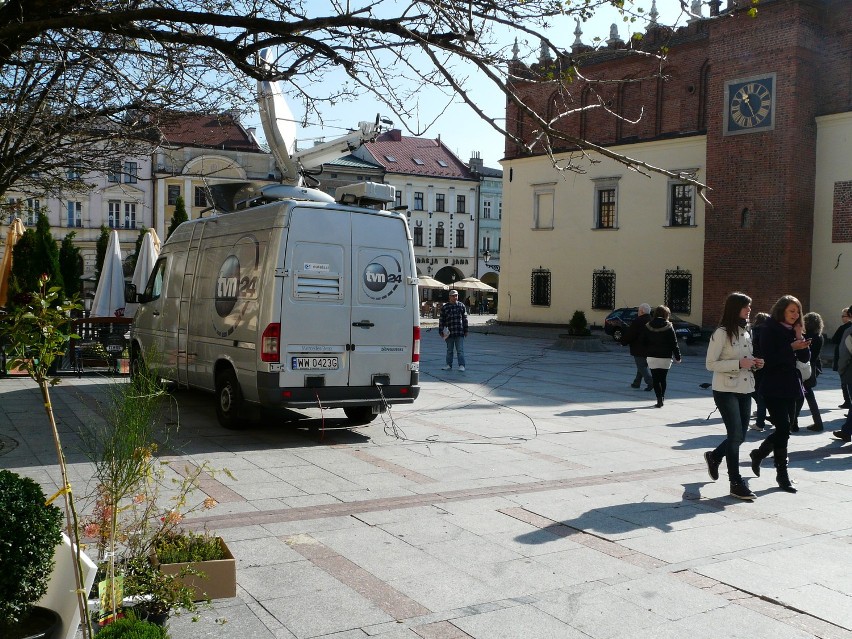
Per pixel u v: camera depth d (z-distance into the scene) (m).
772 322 7.83
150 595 3.95
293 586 4.85
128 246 51.72
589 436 10.45
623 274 37.62
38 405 11.46
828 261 30.88
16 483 3.44
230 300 9.91
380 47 4.95
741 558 5.62
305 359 9.24
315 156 12.65
